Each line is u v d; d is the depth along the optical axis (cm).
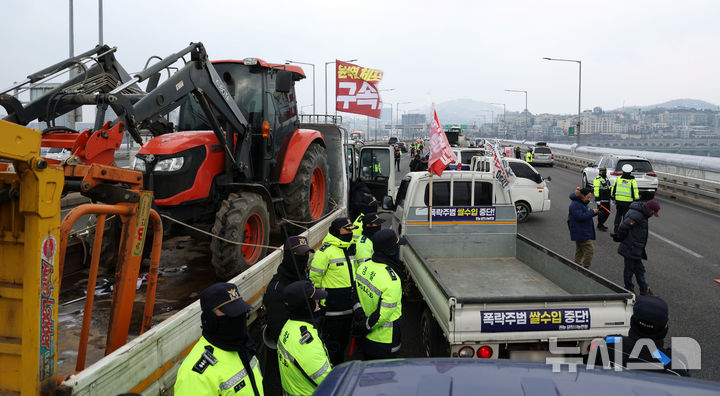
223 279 581
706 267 962
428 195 754
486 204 765
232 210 563
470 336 423
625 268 781
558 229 1345
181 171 569
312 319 330
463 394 178
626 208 1224
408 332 636
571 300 429
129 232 364
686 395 180
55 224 267
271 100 732
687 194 1953
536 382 188
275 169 733
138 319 461
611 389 183
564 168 3975
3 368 263
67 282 571
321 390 195
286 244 429
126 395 228
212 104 592
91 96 437
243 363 262
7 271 264
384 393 183
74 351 391
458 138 3462
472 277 660
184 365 259
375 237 445
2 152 234
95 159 410
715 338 609
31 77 488
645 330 333
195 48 542
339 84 1686
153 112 480
